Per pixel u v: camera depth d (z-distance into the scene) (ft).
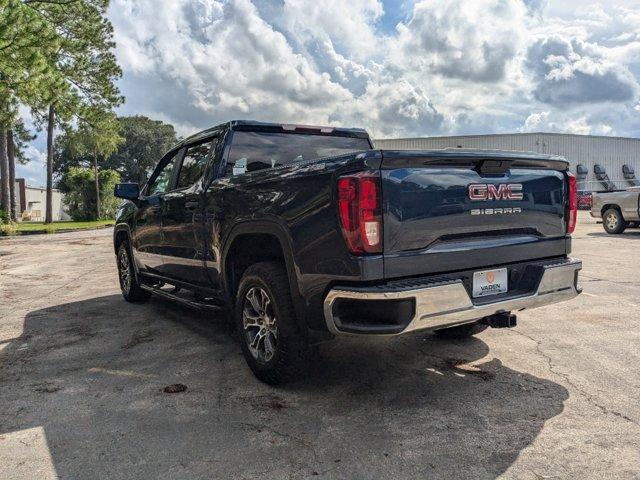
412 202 9.61
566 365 12.66
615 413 10.00
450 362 13.07
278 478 8.03
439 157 9.82
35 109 101.86
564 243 12.21
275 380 11.50
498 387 11.41
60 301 22.49
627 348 13.87
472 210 10.43
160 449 9.00
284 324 11.05
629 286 22.00
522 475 7.96
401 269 9.46
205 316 18.81
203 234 14.07
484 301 10.37
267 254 12.55
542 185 11.73
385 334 9.20
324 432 9.51
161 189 18.04
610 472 7.99
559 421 9.71
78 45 91.30
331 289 9.69
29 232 78.89
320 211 9.82
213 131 15.02
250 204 11.78
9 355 14.60
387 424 9.77
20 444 9.27
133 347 15.07
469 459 8.46
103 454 8.87
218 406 10.75
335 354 13.85
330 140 15.97
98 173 131.44
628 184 105.50
